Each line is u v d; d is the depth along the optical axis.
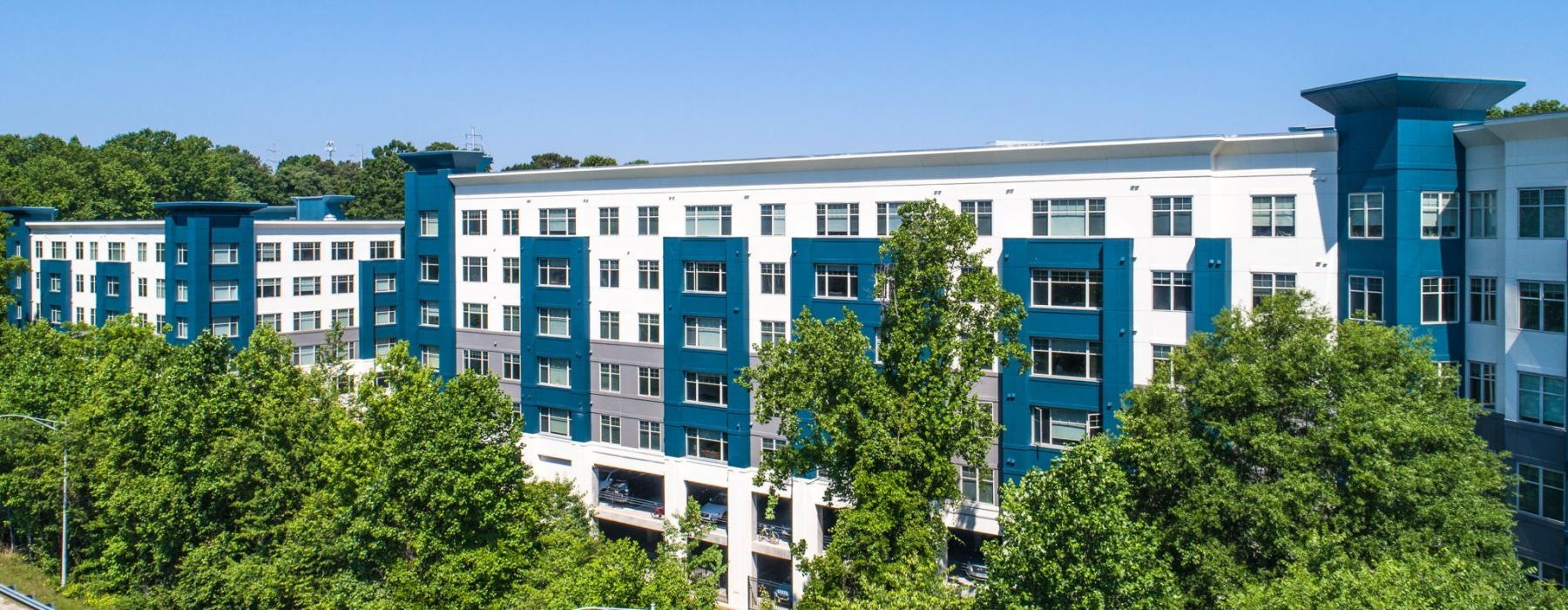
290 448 44.72
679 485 55.59
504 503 38.09
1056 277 45.97
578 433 59.12
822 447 38.03
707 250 53.91
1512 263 37.97
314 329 79.00
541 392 60.34
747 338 53.22
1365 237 40.44
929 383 38.03
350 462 40.69
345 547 38.47
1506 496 38.19
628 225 57.28
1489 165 38.94
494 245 62.53
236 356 47.84
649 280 56.72
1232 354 34.19
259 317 75.62
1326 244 41.50
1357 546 29.66
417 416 37.69
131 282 79.56
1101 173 45.00
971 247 43.69
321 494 41.50
